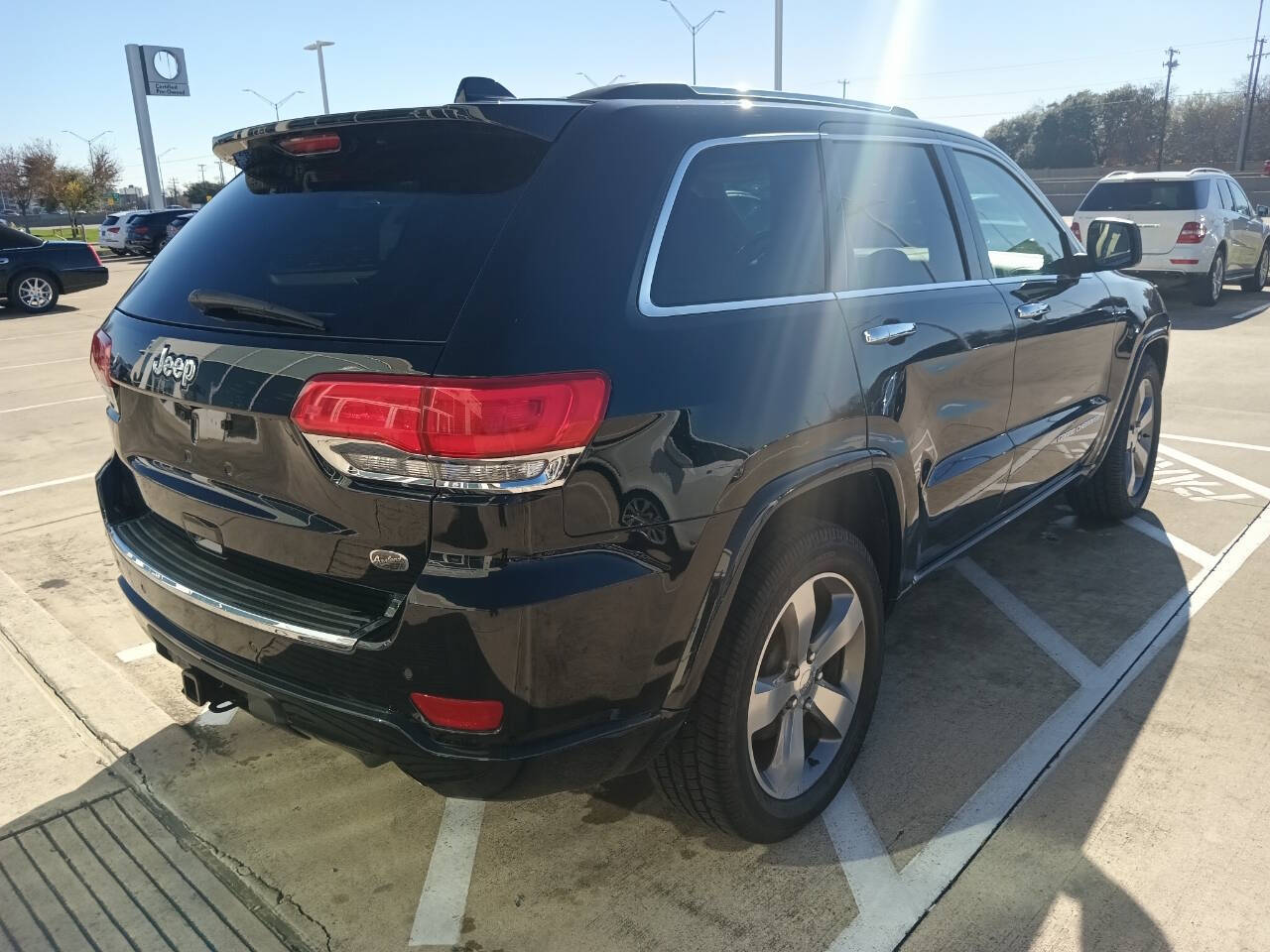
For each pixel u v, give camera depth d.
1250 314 12.19
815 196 2.63
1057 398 3.76
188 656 2.31
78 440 6.93
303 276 2.13
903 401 2.69
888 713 3.16
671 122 2.30
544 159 2.06
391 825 2.67
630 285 2.05
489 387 1.78
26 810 2.73
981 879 2.40
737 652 2.24
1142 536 4.67
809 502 2.48
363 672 1.95
